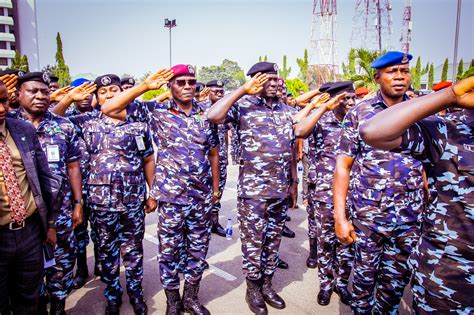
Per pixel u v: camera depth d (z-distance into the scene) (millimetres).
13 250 2463
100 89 3627
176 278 3379
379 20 40562
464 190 1658
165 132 3260
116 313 3422
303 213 6887
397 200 2715
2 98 2311
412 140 1666
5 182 2385
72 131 3369
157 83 2926
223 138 6441
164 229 3281
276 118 3502
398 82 2682
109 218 3344
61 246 3246
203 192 3348
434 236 1788
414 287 1947
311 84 54750
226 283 4086
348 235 2697
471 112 1669
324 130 3766
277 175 3422
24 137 2564
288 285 4078
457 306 1770
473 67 12023
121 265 4566
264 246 3643
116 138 3346
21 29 65625
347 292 3707
